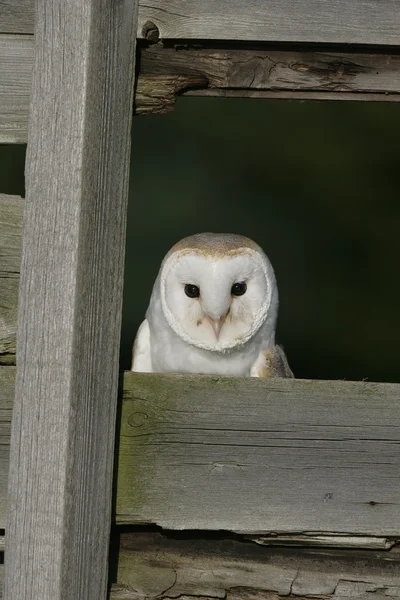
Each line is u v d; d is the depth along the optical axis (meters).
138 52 5.47
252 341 6.86
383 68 5.62
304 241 18.72
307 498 5.20
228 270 6.55
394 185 18.89
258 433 5.19
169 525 5.15
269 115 18.64
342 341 17.81
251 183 18.64
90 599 4.95
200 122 18.56
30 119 4.92
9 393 5.15
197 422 5.17
